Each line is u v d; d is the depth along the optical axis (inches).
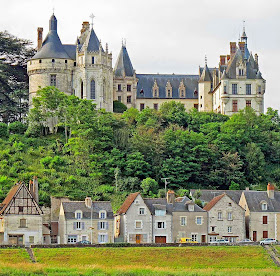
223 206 7022.6
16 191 6604.3
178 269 5669.3
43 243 6688.0
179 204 7012.8
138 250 5984.3
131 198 7027.6
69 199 7470.5
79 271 5442.9
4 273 5310.0
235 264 5925.2
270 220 7140.8
